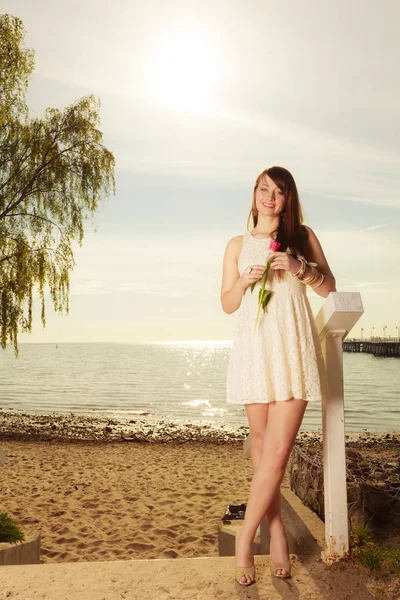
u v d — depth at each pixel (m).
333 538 2.40
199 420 21.88
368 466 3.55
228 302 2.44
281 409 2.26
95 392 36.47
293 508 3.20
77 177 15.02
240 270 2.48
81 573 2.34
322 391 2.46
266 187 2.47
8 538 3.51
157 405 28.50
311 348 2.31
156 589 2.19
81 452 11.75
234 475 8.78
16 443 13.29
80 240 15.15
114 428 18.08
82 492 7.29
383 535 2.72
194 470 9.29
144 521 5.92
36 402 29.08
